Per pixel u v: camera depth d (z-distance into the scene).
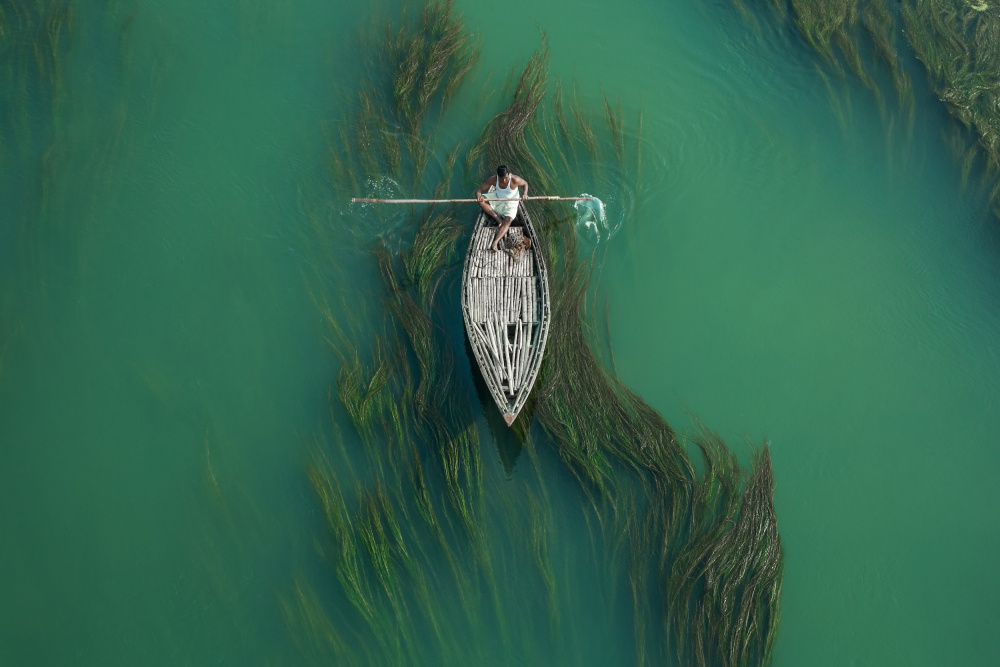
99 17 14.19
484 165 12.77
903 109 13.54
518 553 9.66
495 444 10.37
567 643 9.21
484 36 14.47
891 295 11.80
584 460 10.14
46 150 12.61
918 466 10.44
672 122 13.48
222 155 12.82
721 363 11.23
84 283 11.49
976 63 14.01
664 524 9.73
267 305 11.49
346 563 9.38
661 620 9.23
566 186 12.66
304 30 14.38
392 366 10.93
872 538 9.94
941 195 12.70
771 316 11.59
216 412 10.61
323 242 12.07
